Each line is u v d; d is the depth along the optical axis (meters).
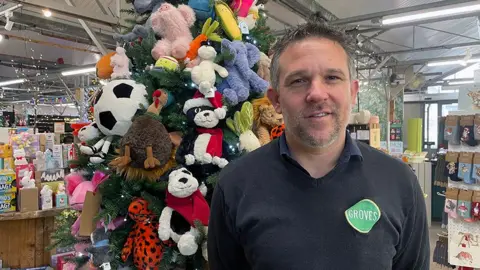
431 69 10.19
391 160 1.08
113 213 1.69
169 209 1.66
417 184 1.06
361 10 5.62
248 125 1.87
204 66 1.78
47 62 9.00
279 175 1.02
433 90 12.51
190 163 1.74
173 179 1.60
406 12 4.95
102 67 2.13
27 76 9.64
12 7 3.92
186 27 1.92
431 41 7.43
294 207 0.97
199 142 1.78
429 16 4.57
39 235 3.31
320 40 0.99
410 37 7.11
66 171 4.08
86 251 1.83
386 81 8.68
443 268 4.00
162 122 1.86
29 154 4.40
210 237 1.16
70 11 2.69
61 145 4.25
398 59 8.74
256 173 1.04
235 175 1.07
